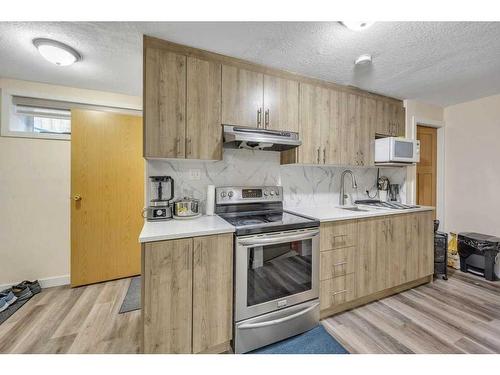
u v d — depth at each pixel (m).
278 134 1.94
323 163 2.24
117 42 1.62
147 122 1.55
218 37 1.58
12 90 2.26
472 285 2.51
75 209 2.47
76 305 2.11
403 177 2.91
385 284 2.21
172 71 1.62
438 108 3.14
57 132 2.55
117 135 2.66
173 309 1.37
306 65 1.96
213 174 2.10
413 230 2.42
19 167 2.34
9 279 2.32
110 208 2.64
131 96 2.72
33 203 2.39
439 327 1.80
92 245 2.55
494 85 2.43
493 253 2.59
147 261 1.30
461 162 3.04
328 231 1.90
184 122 1.66
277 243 1.62
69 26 1.45
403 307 2.09
